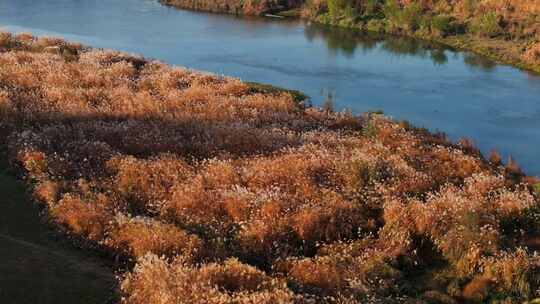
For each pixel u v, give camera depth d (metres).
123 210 15.58
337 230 15.34
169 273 11.57
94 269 12.39
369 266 13.34
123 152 20.77
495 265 13.69
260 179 18.19
